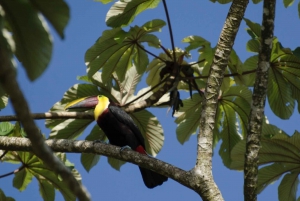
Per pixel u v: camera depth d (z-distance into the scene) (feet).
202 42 38.75
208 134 31.60
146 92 41.34
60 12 20.94
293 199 38.40
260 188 38.32
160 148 43.78
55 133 42.78
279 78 41.78
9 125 38.22
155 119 43.91
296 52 37.22
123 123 41.70
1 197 38.91
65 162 41.34
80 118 39.52
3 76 17.02
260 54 32.50
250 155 30.53
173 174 30.50
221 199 29.53
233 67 42.86
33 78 21.48
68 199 41.98
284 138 36.35
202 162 30.68
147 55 42.16
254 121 31.14
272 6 32.71
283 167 37.68
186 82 42.22
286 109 42.29
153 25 39.68
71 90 44.09
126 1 39.11
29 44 21.36
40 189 42.16
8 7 20.93
